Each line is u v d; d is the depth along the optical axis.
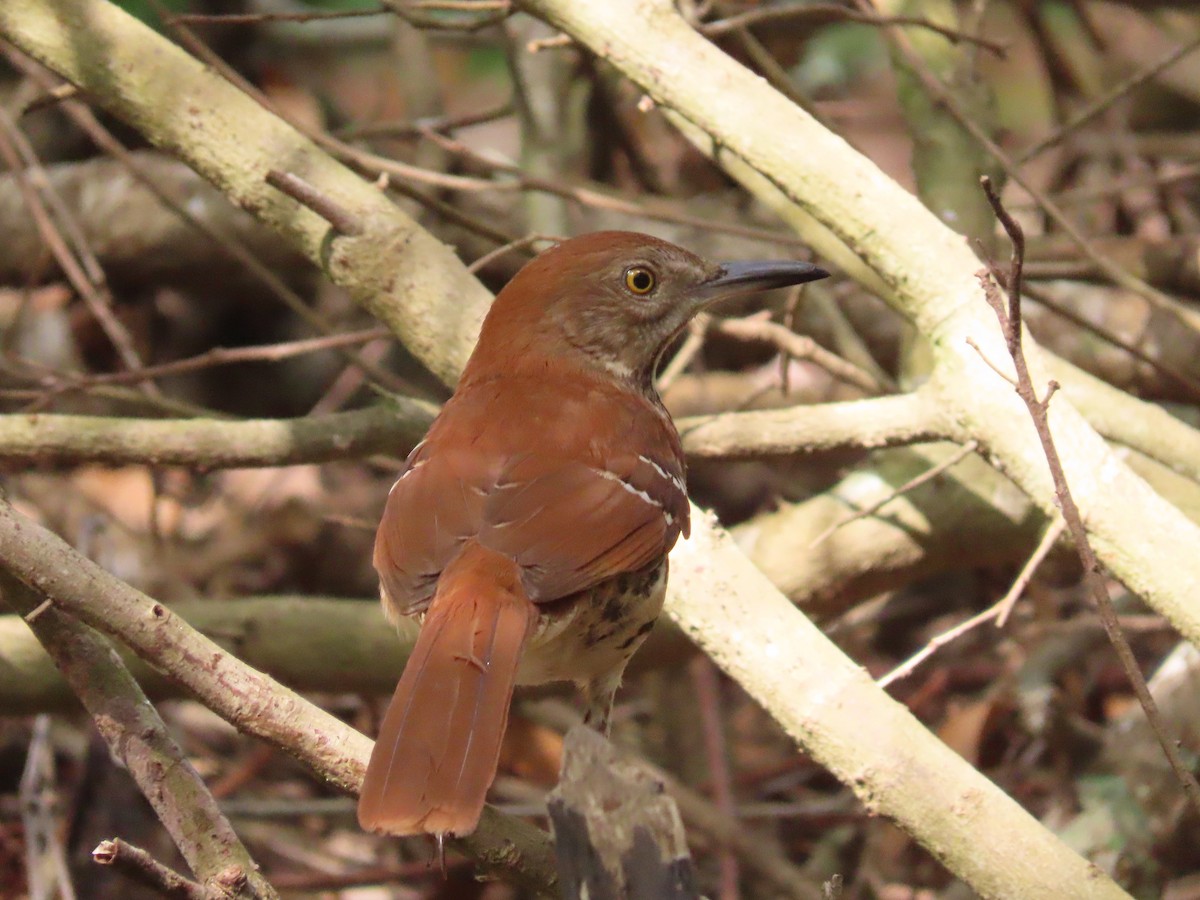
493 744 5.35
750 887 11.45
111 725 6.00
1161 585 7.11
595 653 6.72
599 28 8.38
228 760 12.46
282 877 10.97
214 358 9.98
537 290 7.59
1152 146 14.12
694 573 7.46
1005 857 6.73
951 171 10.98
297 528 13.19
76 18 8.93
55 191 13.16
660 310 7.73
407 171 10.39
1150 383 12.38
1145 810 9.62
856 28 14.84
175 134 8.85
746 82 8.21
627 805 4.78
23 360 11.10
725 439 8.58
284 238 8.83
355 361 11.05
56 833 10.91
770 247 13.20
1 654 9.34
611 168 14.41
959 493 9.99
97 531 12.09
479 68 16.03
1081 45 15.70
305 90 15.05
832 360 10.46
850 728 7.07
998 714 11.08
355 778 5.85
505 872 5.95
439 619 5.77
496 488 6.46
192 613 9.77
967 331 7.71
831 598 10.20
